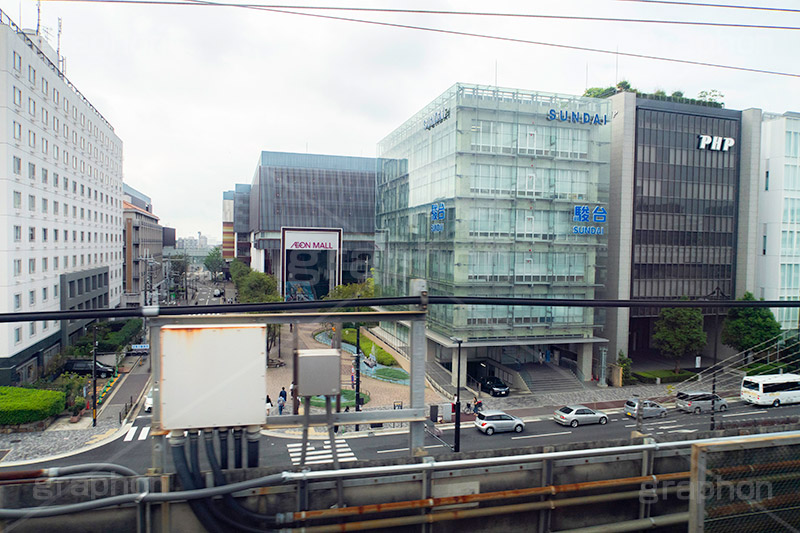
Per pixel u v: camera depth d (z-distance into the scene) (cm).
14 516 396
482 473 511
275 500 449
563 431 1548
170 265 5925
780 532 480
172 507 427
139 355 2530
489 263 2317
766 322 2719
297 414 451
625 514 558
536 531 526
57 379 2195
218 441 444
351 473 440
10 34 2256
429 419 1705
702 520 459
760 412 1661
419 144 2714
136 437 1305
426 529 484
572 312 2389
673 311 2638
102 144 3916
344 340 2067
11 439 1348
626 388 2248
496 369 2372
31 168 2483
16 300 2278
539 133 2483
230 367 423
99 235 3819
